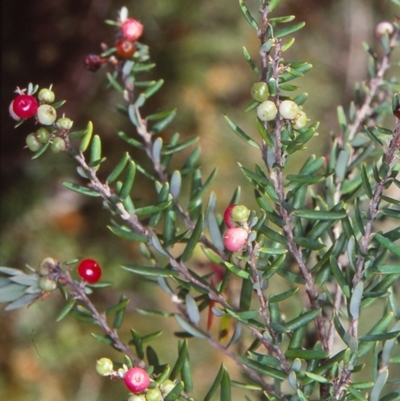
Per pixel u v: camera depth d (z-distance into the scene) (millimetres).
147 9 876
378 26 388
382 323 309
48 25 836
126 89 373
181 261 320
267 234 312
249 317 308
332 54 1024
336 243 321
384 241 302
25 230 789
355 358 298
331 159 355
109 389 728
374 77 386
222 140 883
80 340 739
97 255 789
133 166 317
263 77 305
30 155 808
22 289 326
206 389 716
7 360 726
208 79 908
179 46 896
